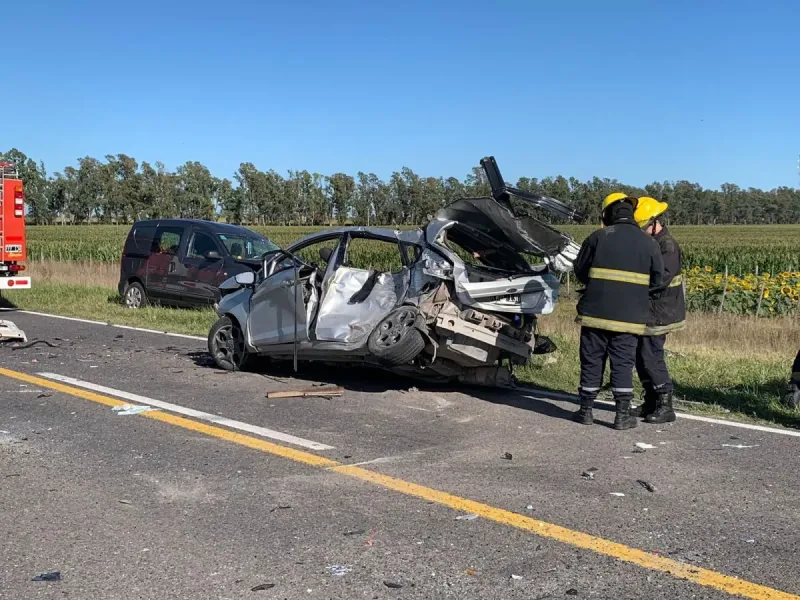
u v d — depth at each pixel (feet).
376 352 22.99
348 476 16.55
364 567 12.21
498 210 22.80
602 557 12.61
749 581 11.80
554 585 11.63
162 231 49.96
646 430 20.77
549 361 29.84
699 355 32.04
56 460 17.57
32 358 30.91
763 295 45.42
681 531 13.70
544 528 13.76
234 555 12.63
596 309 20.54
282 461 17.60
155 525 13.85
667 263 21.57
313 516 14.29
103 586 11.55
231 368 28.71
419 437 19.75
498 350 23.97
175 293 47.98
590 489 15.85
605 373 28.48
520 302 22.95
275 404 23.32
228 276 45.39
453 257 23.18
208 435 19.70
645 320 20.44
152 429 20.26
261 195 392.68
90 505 14.80
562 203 22.86
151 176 393.09
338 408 22.89
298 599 11.18
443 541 13.20
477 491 15.66
